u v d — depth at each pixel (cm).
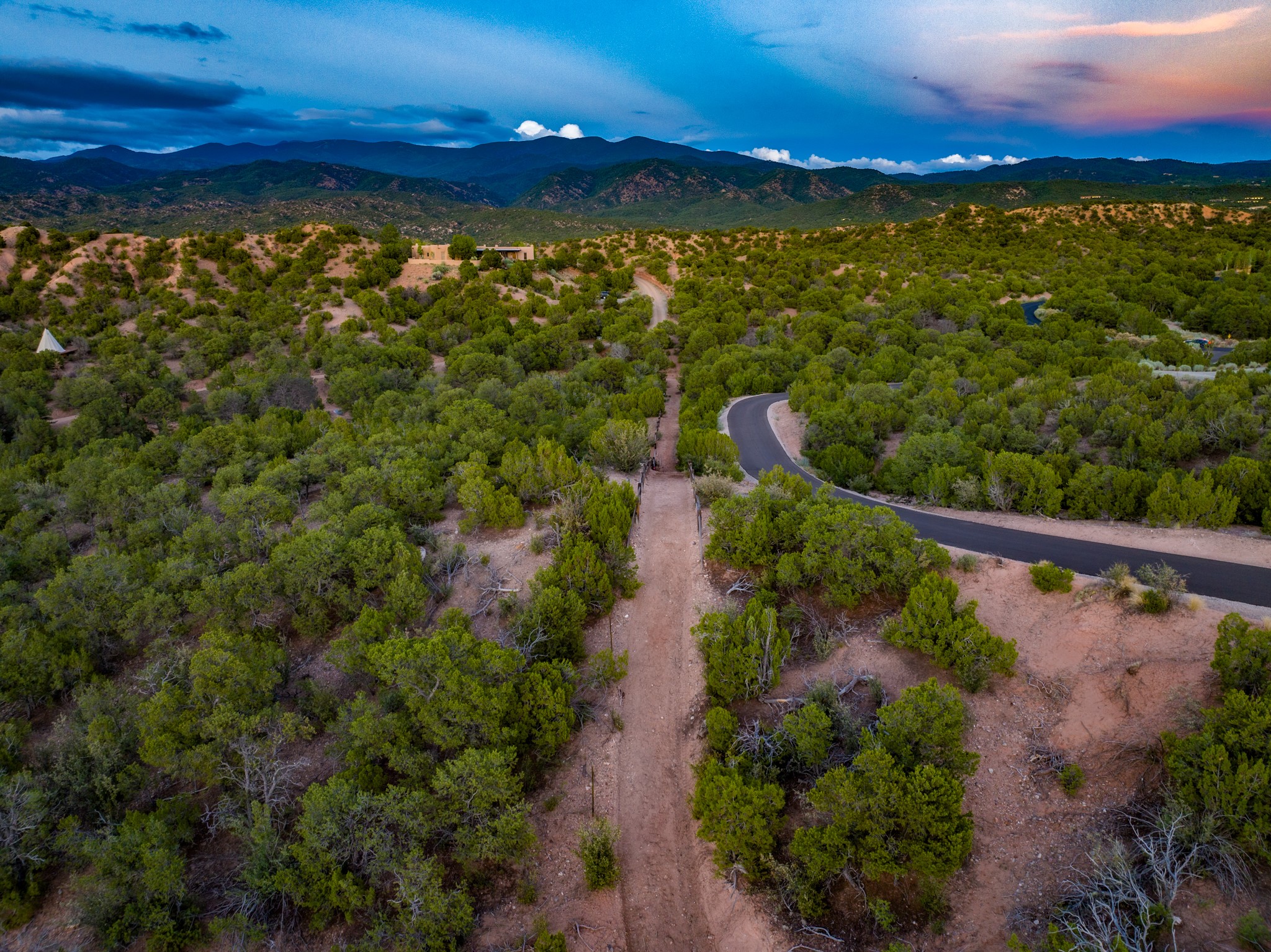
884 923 1454
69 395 6175
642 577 2917
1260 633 1595
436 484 3681
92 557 2650
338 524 2875
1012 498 3147
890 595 2397
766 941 1531
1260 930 1202
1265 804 1321
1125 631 1973
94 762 1873
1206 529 2627
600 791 1961
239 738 1847
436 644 1945
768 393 6525
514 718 1964
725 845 1634
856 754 1744
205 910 1600
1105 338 7431
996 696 1939
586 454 4394
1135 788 1596
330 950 1519
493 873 1720
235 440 4597
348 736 1923
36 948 1525
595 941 1581
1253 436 3341
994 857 1570
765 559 2658
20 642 2288
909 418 4666
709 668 2212
